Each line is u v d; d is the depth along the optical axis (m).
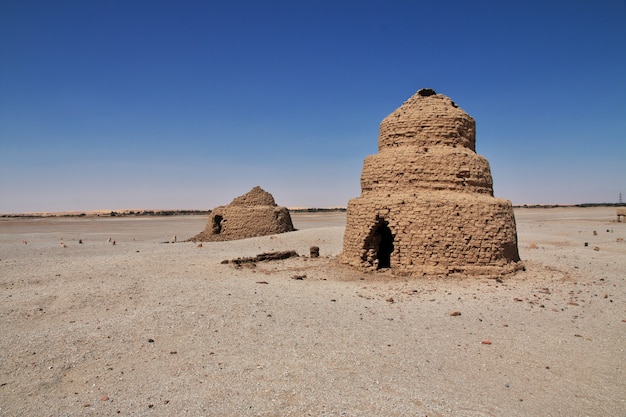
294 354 9.48
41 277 17.52
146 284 15.77
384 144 19.89
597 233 41.62
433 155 18.17
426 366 8.97
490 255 16.84
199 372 8.61
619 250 27.45
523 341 10.41
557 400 7.71
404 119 19.19
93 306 13.18
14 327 11.48
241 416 6.95
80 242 37.59
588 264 21.25
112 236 50.25
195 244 32.97
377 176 19.03
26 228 67.50
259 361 9.11
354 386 8.00
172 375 8.50
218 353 9.54
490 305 13.21
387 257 20.20
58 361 9.12
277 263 22.00
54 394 7.79
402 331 10.99
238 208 38.66
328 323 11.53
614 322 11.88
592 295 14.66
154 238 48.28
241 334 10.66
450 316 12.23
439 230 16.81
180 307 12.65
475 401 7.59
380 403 7.38
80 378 8.41
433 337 10.61
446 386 8.12
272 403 7.36
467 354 9.62
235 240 34.81
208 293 14.38
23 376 8.45
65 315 12.41
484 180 18.66
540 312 12.62
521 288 15.19
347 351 9.66
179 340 10.27
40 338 10.29
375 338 10.48
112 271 18.75
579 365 9.16
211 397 7.58
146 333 10.66
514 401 7.64
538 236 38.19
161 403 7.40
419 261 16.98
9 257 25.83
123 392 7.83
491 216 17.03
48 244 35.09
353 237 19.38
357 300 13.95
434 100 19.53
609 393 7.98
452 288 15.12
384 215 17.83
